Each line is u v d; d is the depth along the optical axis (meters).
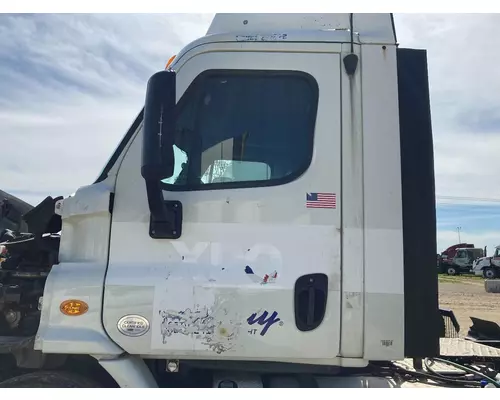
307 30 2.67
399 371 3.27
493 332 4.57
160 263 2.44
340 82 2.60
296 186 2.49
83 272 2.45
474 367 3.64
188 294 2.38
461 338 4.60
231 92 2.63
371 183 2.50
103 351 2.37
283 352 2.38
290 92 2.62
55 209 2.71
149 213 2.49
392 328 2.40
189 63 2.63
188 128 2.59
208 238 2.45
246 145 2.58
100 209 2.49
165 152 2.16
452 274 38.66
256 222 2.46
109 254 2.47
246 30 2.70
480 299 21.33
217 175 2.54
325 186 2.50
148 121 2.17
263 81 2.63
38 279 2.89
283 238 2.44
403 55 2.68
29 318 2.82
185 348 2.37
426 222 2.51
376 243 2.45
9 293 2.80
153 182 2.28
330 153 2.53
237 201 2.47
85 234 2.52
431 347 2.42
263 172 2.54
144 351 2.38
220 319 2.38
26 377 2.55
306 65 2.62
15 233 3.81
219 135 2.59
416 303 2.45
